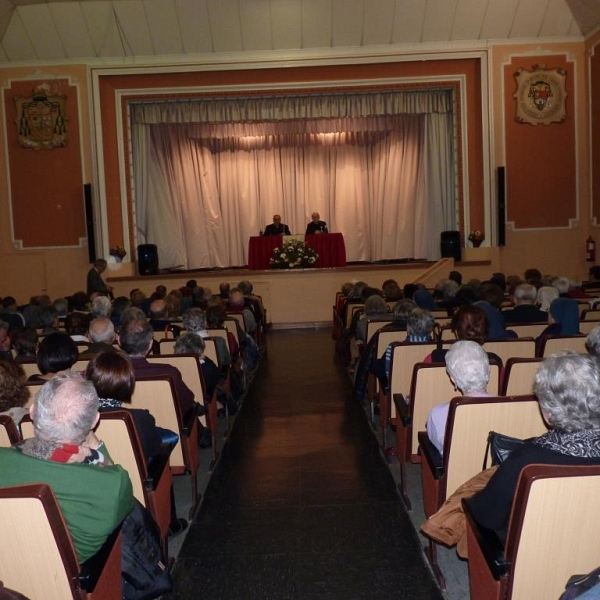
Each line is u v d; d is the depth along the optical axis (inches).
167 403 135.6
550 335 156.4
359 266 461.7
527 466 70.9
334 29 451.5
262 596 109.9
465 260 484.4
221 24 445.7
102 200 473.4
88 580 73.9
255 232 601.6
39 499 67.1
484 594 84.4
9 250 478.6
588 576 58.6
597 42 443.2
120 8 434.6
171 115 492.1
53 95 465.1
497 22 454.0
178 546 128.4
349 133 593.3
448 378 133.7
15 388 111.3
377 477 161.5
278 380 278.5
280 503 147.6
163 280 462.6
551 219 477.1
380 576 115.0
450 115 509.7
